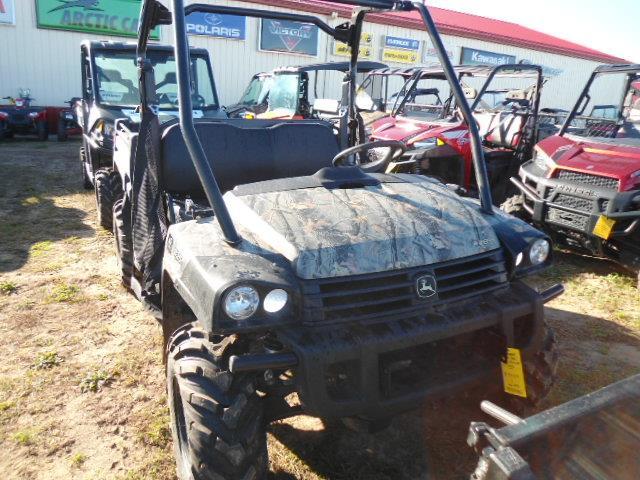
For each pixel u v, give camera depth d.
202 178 2.25
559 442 1.29
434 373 2.32
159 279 3.16
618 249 5.12
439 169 7.49
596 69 6.20
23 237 5.86
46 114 13.53
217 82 16.28
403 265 2.27
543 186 5.54
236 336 2.21
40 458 2.62
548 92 23.02
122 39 15.26
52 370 3.34
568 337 4.04
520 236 2.61
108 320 4.02
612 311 4.51
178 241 2.40
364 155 4.02
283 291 2.04
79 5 14.59
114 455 2.66
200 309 2.01
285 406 2.26
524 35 24.44
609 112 8.20
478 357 2.45
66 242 5.73
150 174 3.28
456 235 2.46
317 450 2.71
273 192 2.66
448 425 2.91
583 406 1.36
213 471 2.02
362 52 18.06
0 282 4.61
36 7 14.17
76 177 9.01
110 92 7.04
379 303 2.18
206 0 15.45
